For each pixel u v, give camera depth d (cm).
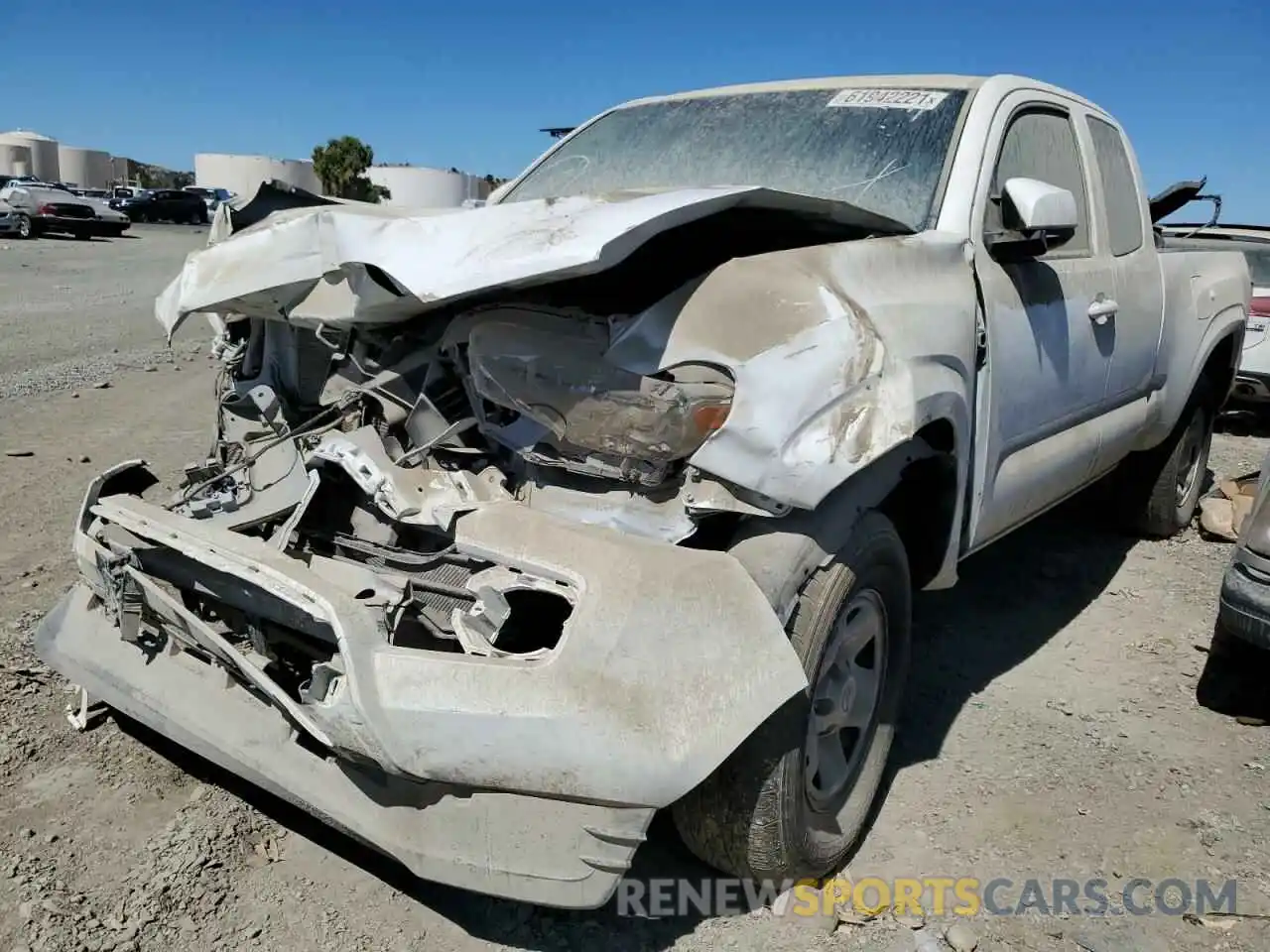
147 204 4228
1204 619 475
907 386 249
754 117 403
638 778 205
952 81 386
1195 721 379
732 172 383
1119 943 262
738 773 247
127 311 1381
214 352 361
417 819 230
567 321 256
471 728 209
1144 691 402
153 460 616
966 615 469
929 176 347
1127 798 327
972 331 303
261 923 251
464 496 256
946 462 299
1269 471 377
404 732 211
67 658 299
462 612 233
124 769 308
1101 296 407
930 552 318
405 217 268
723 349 236
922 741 358
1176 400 507
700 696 214
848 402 236
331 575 247
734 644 221
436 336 284
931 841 302
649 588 217
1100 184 429
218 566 241
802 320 237
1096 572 530
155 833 280
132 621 273
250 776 256
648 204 240
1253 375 889
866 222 296
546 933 255
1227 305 545
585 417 249
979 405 316
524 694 209
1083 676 413
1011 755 350
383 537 264
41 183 3478
